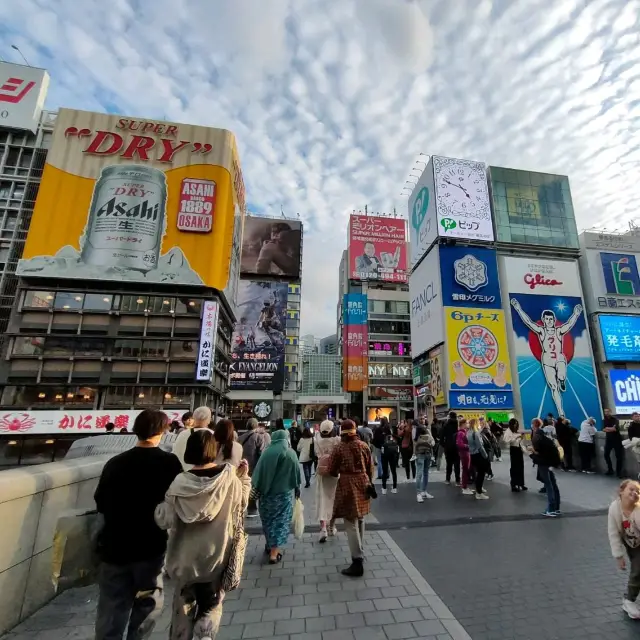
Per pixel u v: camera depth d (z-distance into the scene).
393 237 67.50
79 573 3.35
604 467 12.67
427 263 40.16
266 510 5.32
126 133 46.81
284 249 69.25
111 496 2.66
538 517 7.36
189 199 45.91
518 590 4.27
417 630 3.44
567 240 40.03
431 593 4.18
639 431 10.98
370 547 5.74
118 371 40.22
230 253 48.91
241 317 61.72
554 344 35.84
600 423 34.16
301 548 5.77
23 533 3.58
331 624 3.54
